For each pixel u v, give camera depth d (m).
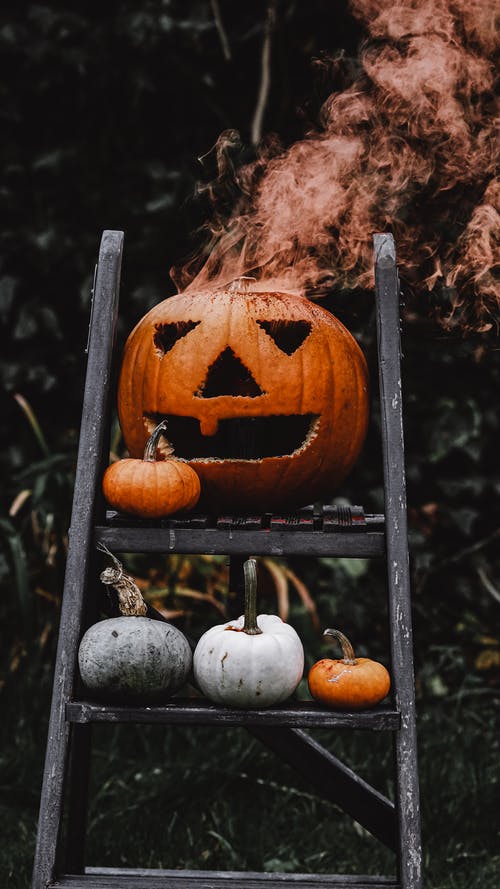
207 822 2.79
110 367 2.02
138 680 1.81
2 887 2.36
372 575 3.80
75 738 2.20
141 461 1.94
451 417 3.77
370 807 2.15
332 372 2.09
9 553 3.63
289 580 3.70
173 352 2.06
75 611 1.87
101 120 3.77
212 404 2.03
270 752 3.05
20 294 3.81
